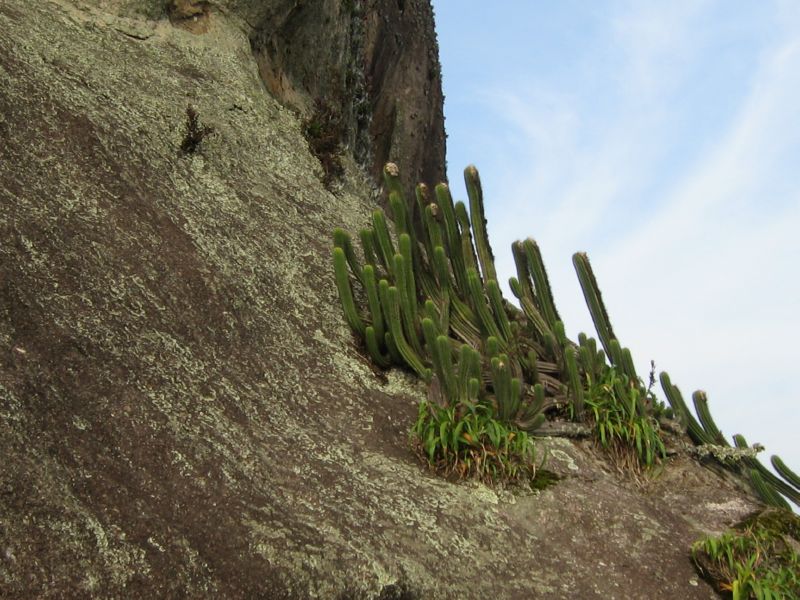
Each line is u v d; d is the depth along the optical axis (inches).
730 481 270.8
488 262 278.4
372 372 257.8
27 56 279.4
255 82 376.5
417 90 633.6
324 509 187.3
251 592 156.7
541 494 226.4
